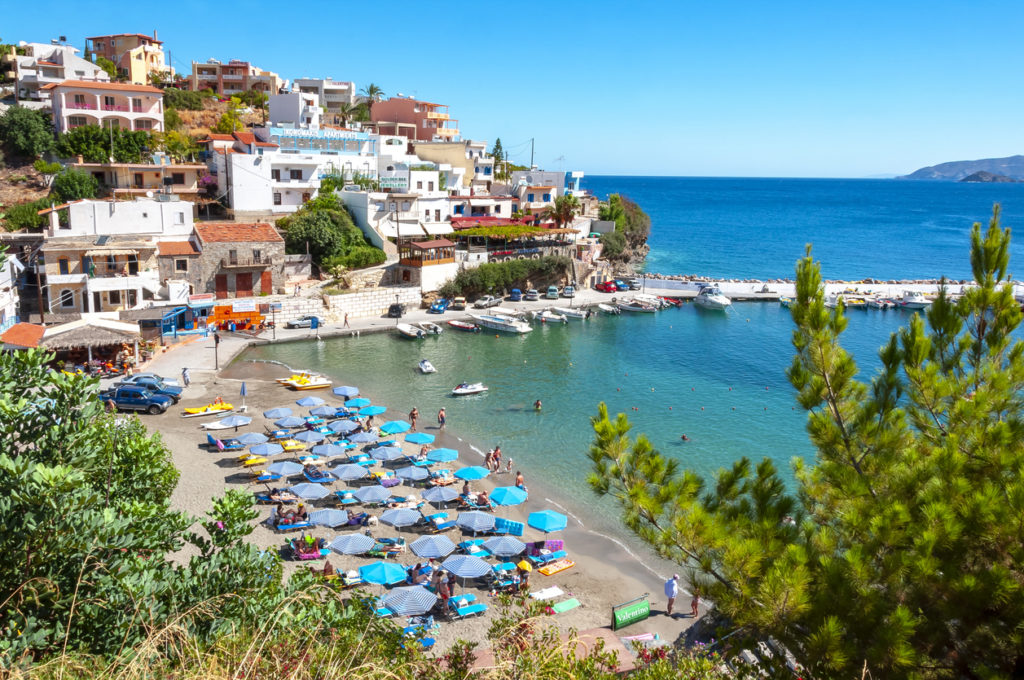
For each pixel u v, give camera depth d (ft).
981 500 36.01
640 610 86.12
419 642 46.93
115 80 387.75
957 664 35.37
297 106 375.25
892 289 343.67
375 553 98.12
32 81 337.52
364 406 161.99
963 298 50.16
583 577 97.76
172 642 33.96
